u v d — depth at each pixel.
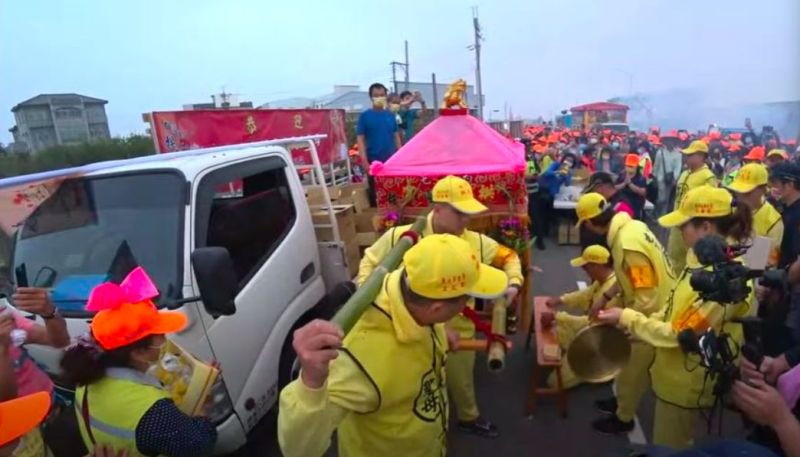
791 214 4.43
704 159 6.49
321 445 1.52
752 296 2.42
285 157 4.27
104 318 1.96
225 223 3.36
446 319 1.76
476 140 4.30
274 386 3.57
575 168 13.66
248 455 3.76
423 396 1.94
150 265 2.96
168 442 1.98
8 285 3.01
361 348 1.78
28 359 2.58
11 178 2.91
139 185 3.21
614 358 3.35
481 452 3.71
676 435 2.76
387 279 1.88
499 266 3.46
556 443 3.78
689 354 2.36
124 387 2.01
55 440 2.65
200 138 7.16
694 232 2.75
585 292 4.10
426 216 3.54
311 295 4.17
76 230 3.11
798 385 1.75
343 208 4.86
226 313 2.66
